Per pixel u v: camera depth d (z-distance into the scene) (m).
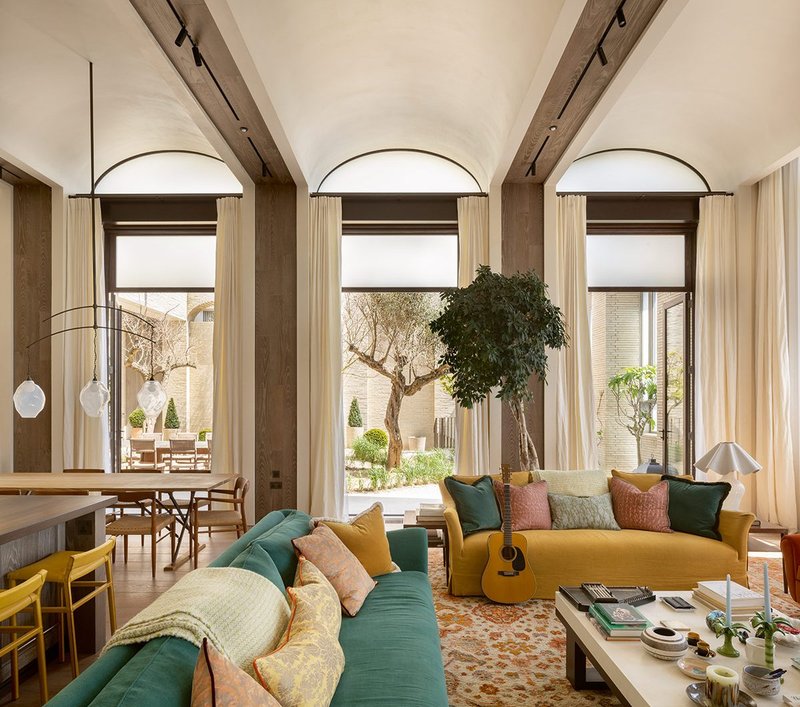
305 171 6.61
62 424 6.81
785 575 4.43
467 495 4.70
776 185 6.53
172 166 7.26
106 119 6.45
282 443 6.80
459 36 4.97
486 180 7.05
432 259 7.41
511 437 6.73
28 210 6.93
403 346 10.77
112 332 7.33
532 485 4.85
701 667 2.37
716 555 4.32
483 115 6.06
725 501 4.96
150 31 3.96
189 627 1.73
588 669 3.24
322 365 6.82
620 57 4.39
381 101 6.27
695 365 7.03
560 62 4.44
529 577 4.24
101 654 1.71
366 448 10.92
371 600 3.08
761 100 5.75
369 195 7.04
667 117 6.44
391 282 7.39
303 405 6.76
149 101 6.11
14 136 6.10
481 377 5.13
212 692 1.42
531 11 4.16
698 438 6.85
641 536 4.48
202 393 11.84
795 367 6.39
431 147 7.24
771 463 6.42
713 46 5.14
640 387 9.83
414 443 11.56
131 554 5.52
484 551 4.40
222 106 5.02
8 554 3.28
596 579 4.33
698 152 6.92
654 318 9.82
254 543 2.63
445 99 6.14
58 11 4.63
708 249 6.89
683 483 4.82
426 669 2.33
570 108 5.14
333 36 4.96
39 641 2.81
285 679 1.75
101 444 6.84
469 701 2.93
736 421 6.78
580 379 6.78
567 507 4.77
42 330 6.91
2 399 6.80
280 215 6.89
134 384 11.31
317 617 2.22
